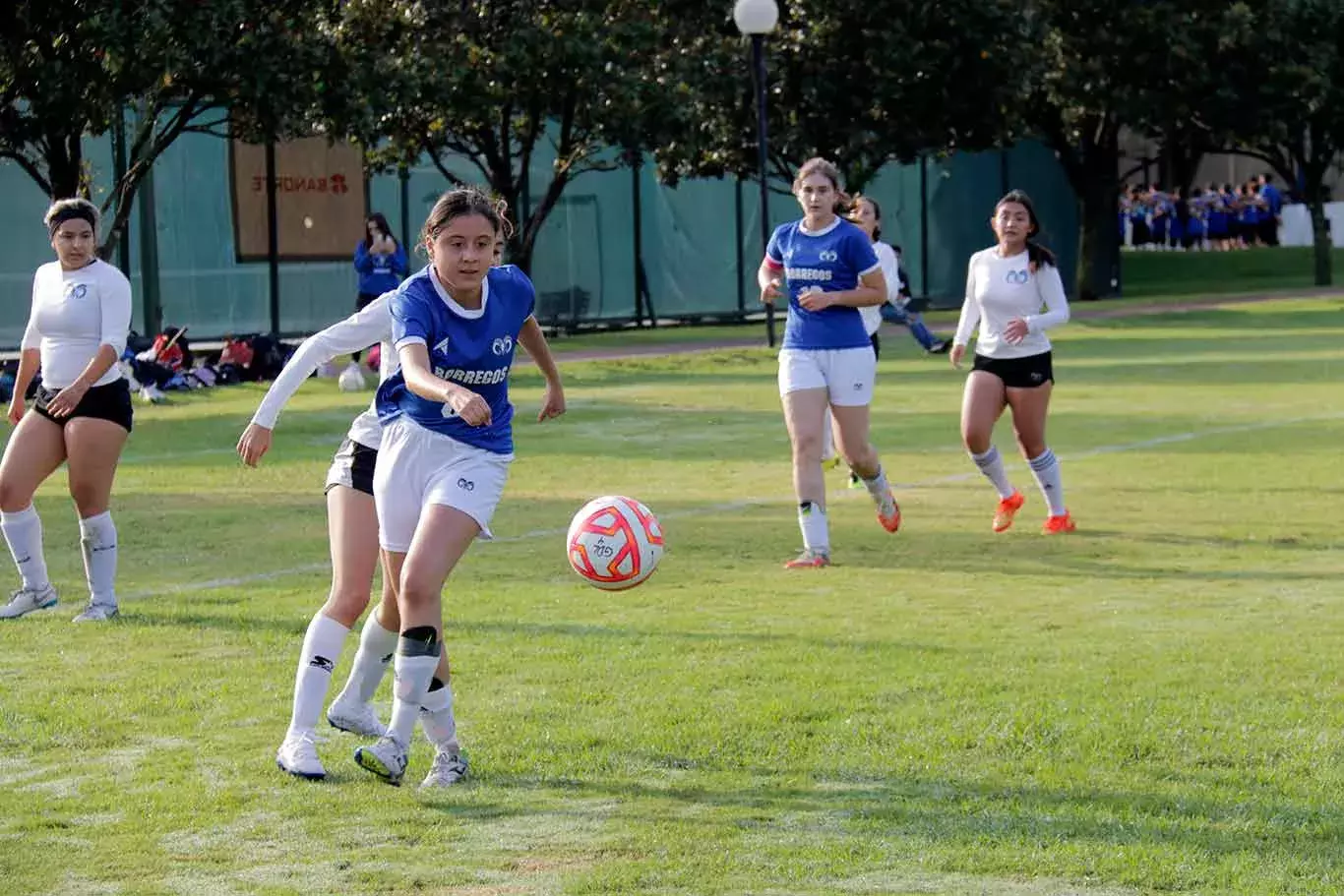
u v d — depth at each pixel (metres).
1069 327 62.34
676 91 59.00
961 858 10.16
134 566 20.81
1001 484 22.77
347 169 60.09
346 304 60.62
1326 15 76.00
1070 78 74.44
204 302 57.84
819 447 20.61
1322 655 15.20
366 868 10.16
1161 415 35.81
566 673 14.86
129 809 11.34
